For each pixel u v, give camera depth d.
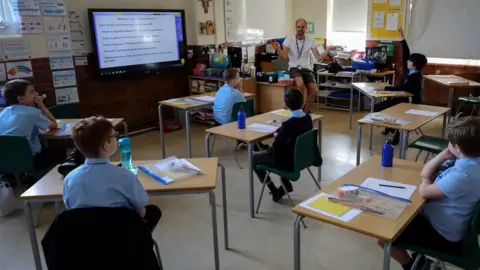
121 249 1.56
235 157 4.37
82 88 5.04
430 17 6.18
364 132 5.46
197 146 5.03
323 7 7.20
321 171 4.06
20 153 3.06
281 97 6.06
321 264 2.51
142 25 5.40
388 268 1.61
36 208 3.39
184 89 6.28
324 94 6.79
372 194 1.93
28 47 4.33
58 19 4.53
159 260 2.40
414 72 4.74
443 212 1.80
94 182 1.66
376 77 6.53
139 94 5.69
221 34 6.45
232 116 4.18
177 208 3.35
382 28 6.63
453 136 1.76
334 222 1.68
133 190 1.74
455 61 6.15
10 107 3.27
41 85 4.51
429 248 1.83
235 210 3.28
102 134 1.67
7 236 2.96
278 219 3.11
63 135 3.37
